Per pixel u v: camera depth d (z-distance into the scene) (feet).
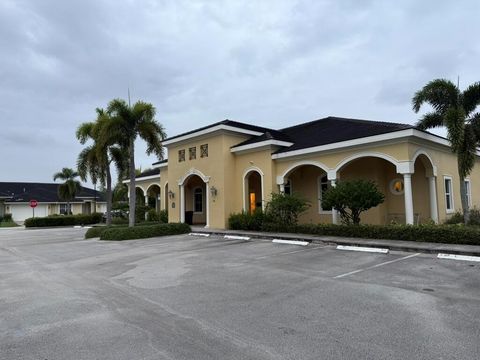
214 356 12.64
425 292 20.16
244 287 22.49
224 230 57.82
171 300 19.99
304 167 63.00
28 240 64.95
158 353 12.99
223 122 62.75
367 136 46.03
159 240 52.37
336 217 51.80
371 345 13.28
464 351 12.64
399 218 53.36
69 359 12.67
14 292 23.08
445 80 44.55
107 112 61.93
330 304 18.43
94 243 53.01
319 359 12.24
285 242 43.60
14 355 13.10
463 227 36.86
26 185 167.12
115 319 16.93
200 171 66.03
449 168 55.98
